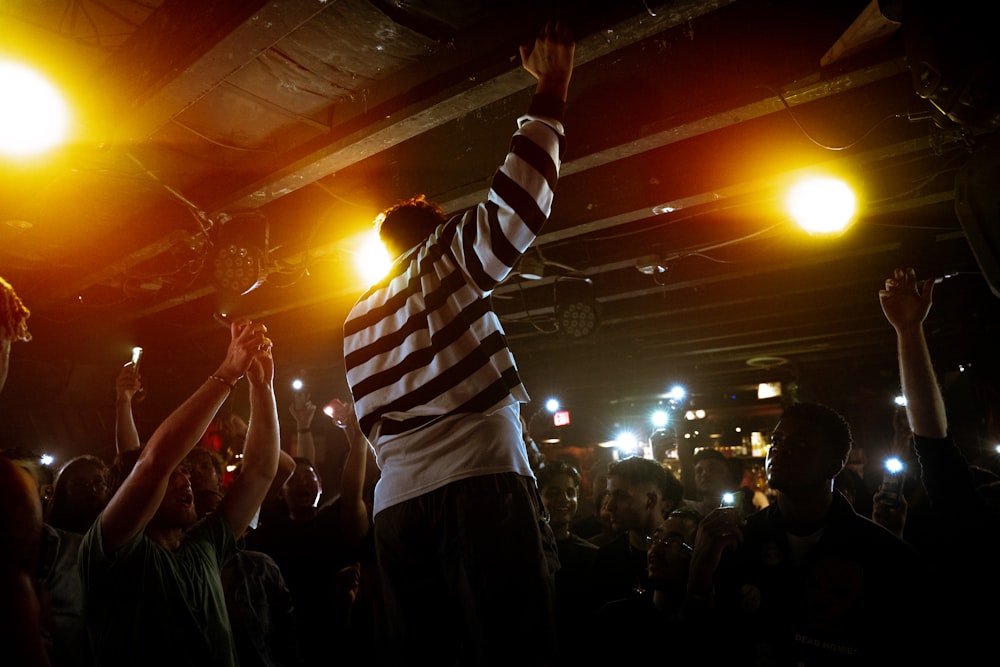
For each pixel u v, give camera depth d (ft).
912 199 15.97
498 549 4.95
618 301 27.53
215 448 30.35
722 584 6.99
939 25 6.79
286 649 10.07
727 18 12.37
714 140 15.35
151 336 32.81
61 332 30.01
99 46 13.20
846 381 37.60
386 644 5.63
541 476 11.30
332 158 14.69
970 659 7.07
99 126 14.16
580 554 10.93
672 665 7.13
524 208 5.08
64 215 19.94
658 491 10.74
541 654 4.83
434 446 5.29
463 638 5.23
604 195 17.13
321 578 12.62
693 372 39.86
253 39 10.71
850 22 11.09
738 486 16.19
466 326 5.33
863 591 6.48
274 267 19.57
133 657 7.07
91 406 32.55
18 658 4.17
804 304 26.07
